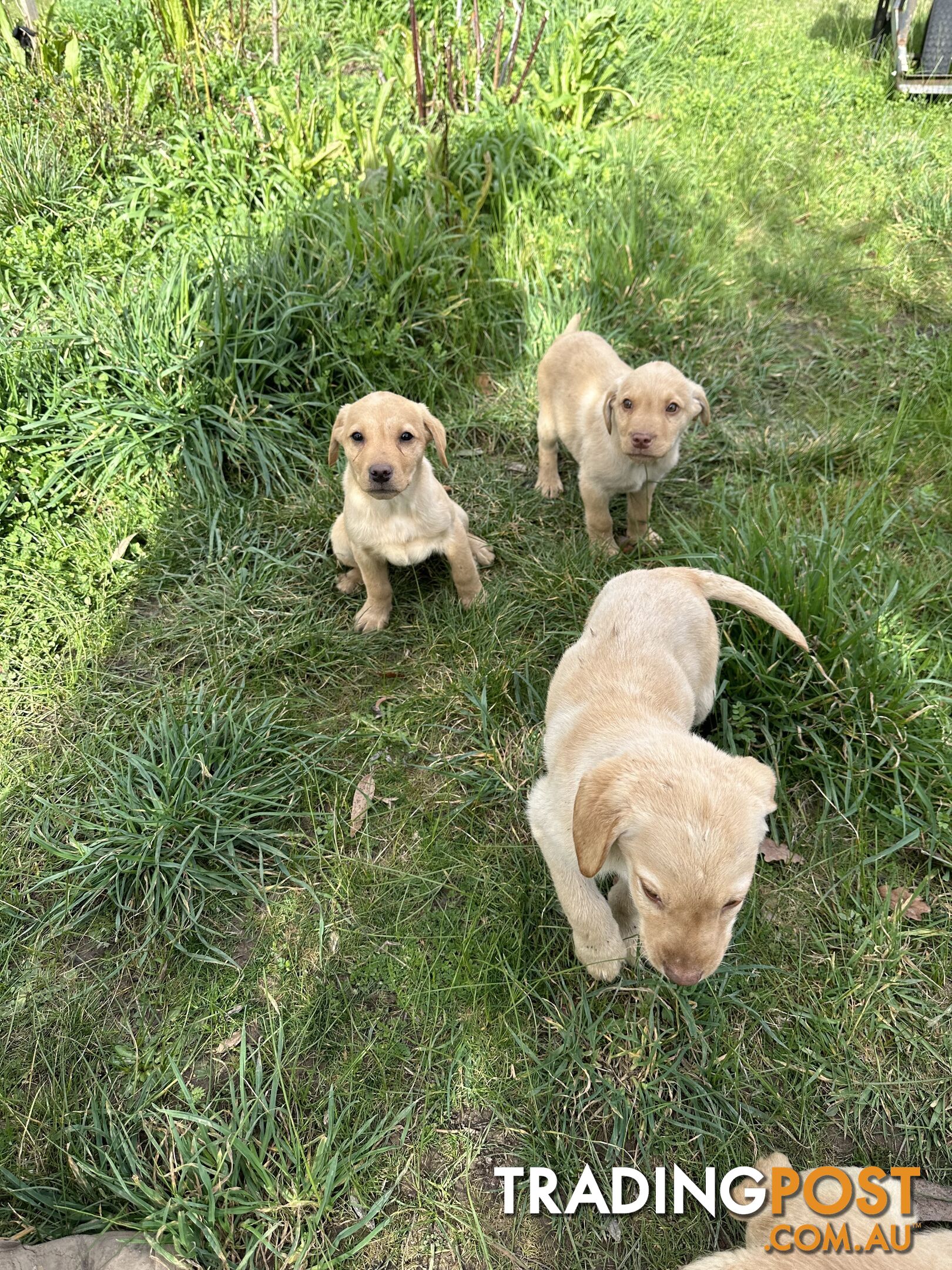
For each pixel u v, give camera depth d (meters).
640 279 1.41
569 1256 0.59
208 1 2.02
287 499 1.15
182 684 0.94
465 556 1.00
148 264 1.34
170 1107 0.65
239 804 0.82
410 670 0.97
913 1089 0.65
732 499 1.14
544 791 0.67
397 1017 0.69
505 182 1.53
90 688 0.94
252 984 0.72
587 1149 0.63
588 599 1.00
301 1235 0.58
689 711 0.74
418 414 0.93
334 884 0.78
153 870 0.77
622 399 0.99
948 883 0.76
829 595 0.85
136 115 1.63
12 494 1.09
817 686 0.84
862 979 0.69
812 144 1.82
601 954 0.68
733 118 1.89
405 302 1.30
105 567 1.06
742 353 1.38
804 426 1.25
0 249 1.32
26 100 1.63
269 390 1.23
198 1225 0.58
